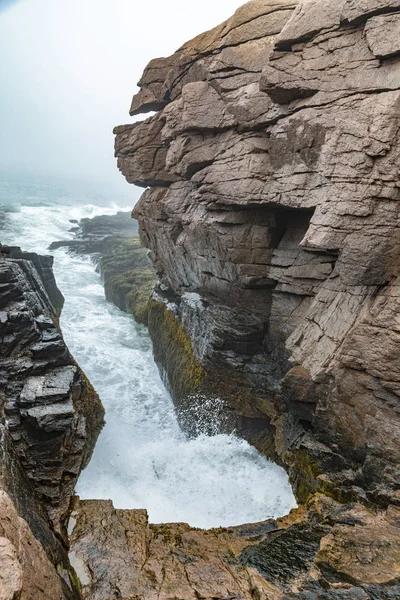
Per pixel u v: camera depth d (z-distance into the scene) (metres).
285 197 14.81
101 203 126.50
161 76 21.66
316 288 15.42
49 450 12.79
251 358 17.70
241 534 10.70
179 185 21.06
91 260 48.25
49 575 6.41
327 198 13.22
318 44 13.11
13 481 8.61
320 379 13.15
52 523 10.30
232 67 16.44
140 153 22.92
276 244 17.30
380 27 11.66
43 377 15.19
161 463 16.41
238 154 16.22
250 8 16.12
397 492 10.33
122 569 9.02
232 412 17.47
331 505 10.96
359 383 12.19
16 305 17.20
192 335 20.83
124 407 21.00
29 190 132.75
